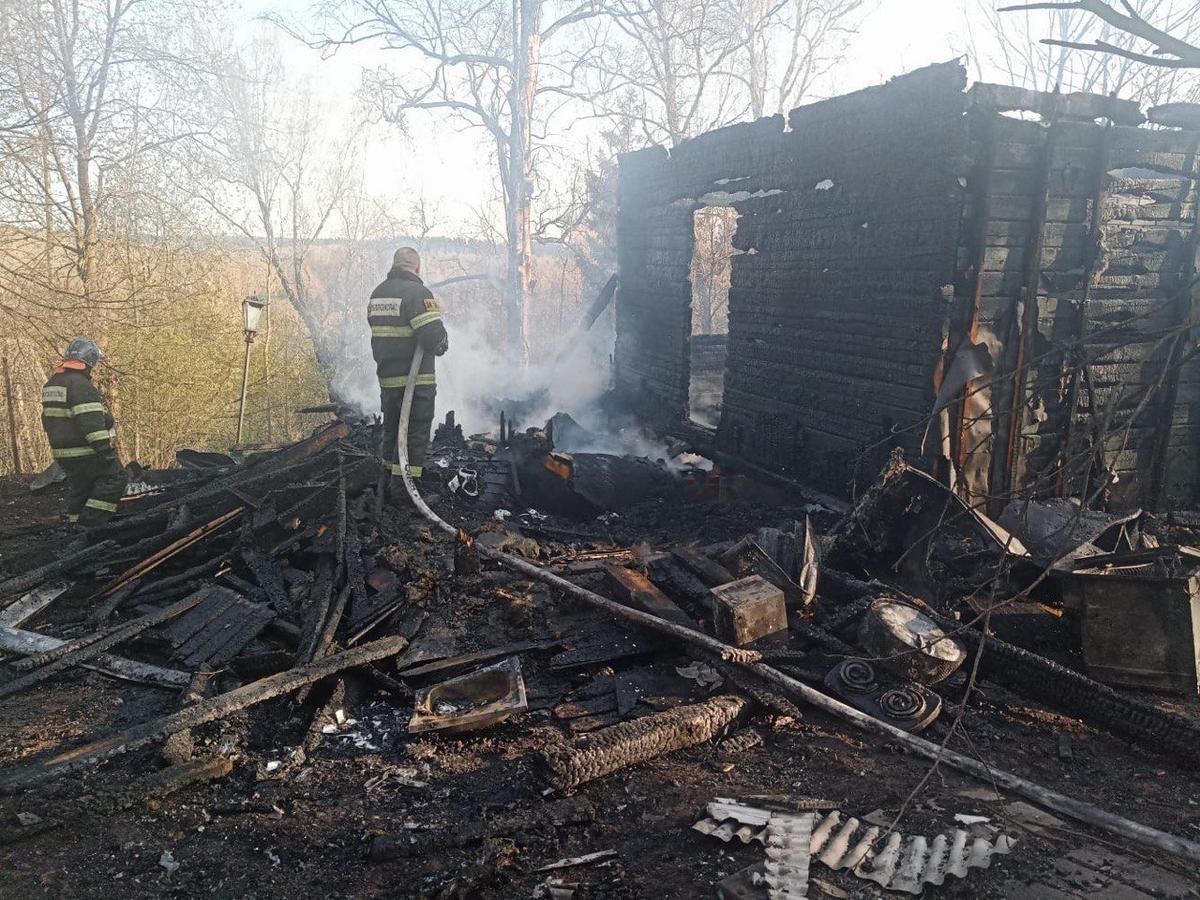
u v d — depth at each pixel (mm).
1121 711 4312
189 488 7484
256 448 9906
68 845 3213
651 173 12914
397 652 4875
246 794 3639
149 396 18453
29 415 17922
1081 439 7637
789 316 9508
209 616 5238
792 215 9336
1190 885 2902
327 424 8508
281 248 26594
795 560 5758
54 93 15391
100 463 6527
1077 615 5289
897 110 7555
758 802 3498
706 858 3152
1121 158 7293
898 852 3088
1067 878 2936
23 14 14789
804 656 4875
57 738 4016
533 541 6547
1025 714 4531
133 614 5484
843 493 8695
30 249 16359
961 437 7238
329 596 5316
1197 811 3580
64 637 5129
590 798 3623
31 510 7891
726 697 4375
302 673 4398
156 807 3498
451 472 8422
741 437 10711
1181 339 4082
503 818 3428
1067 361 7434
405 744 4102
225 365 20203
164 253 18578
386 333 7199
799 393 9414
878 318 7988
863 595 5582
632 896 2932
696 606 5508
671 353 12695
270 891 2973
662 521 8891
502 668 4668
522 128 20688
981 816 3414
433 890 2947
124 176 17156
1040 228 7098
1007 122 6906
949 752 4000
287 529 6484
